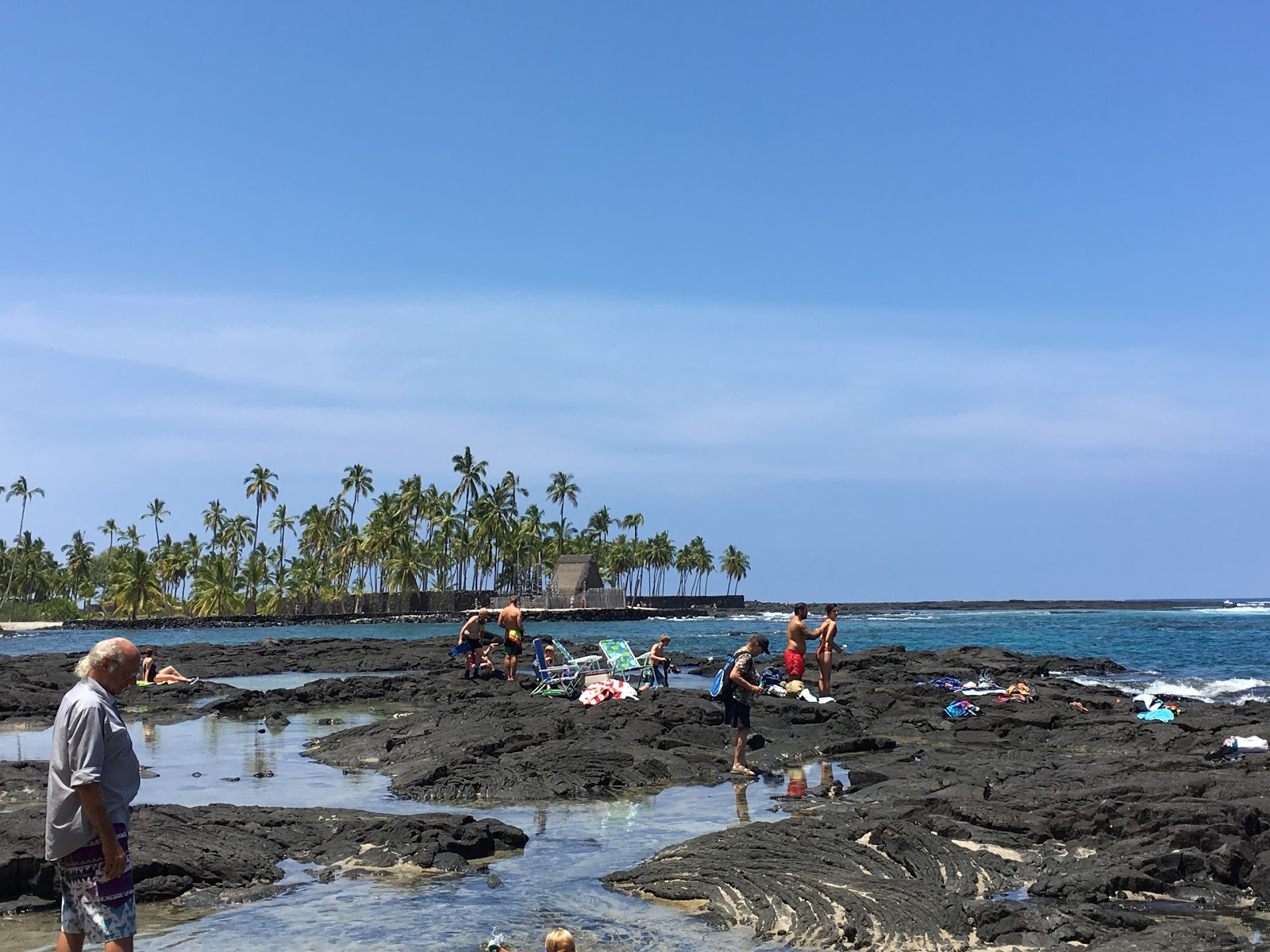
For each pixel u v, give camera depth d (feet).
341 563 468.34
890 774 48.01
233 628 359.66
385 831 36.24
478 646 95.76
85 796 19.66
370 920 28.35
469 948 26.03
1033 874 31.68
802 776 50.88
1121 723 61.93
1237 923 27.25
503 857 35.50
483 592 416.05
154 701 88.69
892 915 27.89
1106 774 45.85
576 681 82.43
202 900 30.60
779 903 29.17
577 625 328.08
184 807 40.50
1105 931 26.04
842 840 34.76
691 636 230.48
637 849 36.40
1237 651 168.35
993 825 37.32
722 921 27.99
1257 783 40.27
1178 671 119.65
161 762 56.24
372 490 462.60
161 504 509.35
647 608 423.23
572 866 34.22
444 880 32.48
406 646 151.43
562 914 28.86
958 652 123.34
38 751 60.59
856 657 117.29
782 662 113.70
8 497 480.23
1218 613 558.15
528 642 141.38
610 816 41.98
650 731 60.49
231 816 39.11
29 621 425.69
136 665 21.57
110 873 20.01
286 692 88.79
